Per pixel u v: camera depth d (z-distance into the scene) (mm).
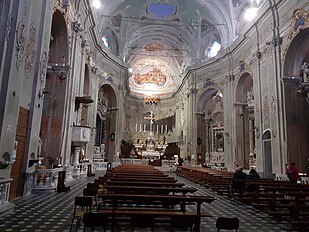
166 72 31578
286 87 11844
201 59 22453
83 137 11672
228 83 18422
